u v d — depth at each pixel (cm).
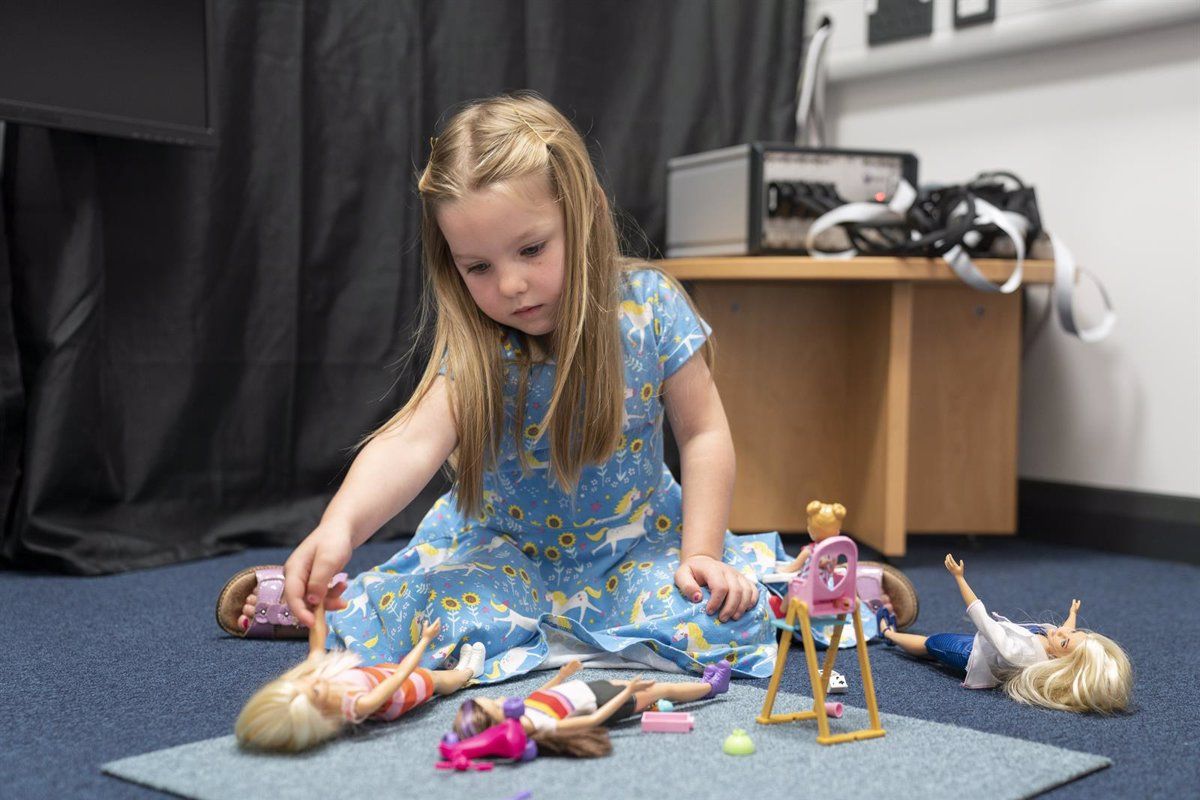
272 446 200
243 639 130
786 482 208
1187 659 126
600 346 116
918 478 204
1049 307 215
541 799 77
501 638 113
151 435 188
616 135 223
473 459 115
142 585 165
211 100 185
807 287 206
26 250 175
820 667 118
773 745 88
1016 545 211
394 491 108
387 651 112
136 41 175
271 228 198
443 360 115
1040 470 218
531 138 108
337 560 97
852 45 236
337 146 202
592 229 114
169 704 104
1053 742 95
